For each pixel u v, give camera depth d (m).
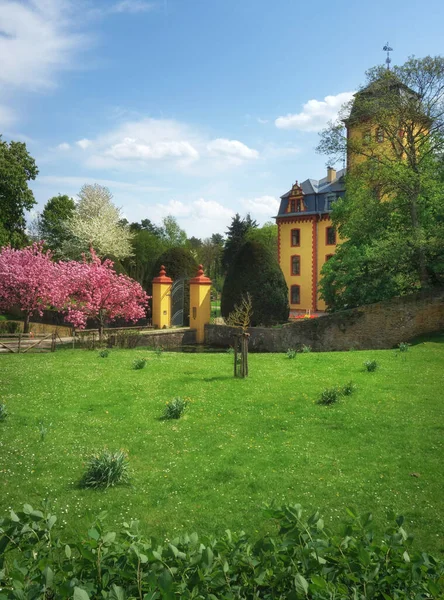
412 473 6.91
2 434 8.73
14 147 40.84
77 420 9.68
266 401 11.04
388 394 11.48
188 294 33.66
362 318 22.69
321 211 46.16
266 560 2.99
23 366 16.17
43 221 59.91
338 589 2.69
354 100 26.31
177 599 2.62
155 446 8.20
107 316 28.06
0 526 3.10
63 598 2.63
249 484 6.62
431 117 24.94
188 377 14.02
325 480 6.72
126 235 53.19
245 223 66.44
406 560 2.85
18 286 29.58
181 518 5.69
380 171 25.72
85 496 6.28
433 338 20.73
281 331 24.78
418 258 24.08
